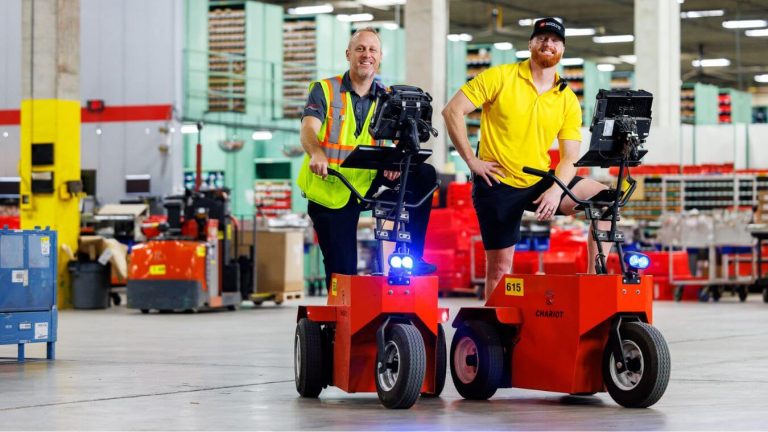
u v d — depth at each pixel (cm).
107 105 3706
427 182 837
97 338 1552
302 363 853
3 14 3797
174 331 1698
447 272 2900
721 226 2677
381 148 798
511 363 857
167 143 3650
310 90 878
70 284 2394
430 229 2942
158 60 3678
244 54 3953
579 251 2852
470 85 884
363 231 3102
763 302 2695
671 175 3278
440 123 3369
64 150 2388
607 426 708
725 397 869
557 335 822
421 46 3366
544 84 884
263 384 962
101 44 3709
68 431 690
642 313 811
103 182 3709
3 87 3803
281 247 2464
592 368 818
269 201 4072
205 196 2267
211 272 2222
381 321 808
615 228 827
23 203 2388
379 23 4762
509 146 883
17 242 1195
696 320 1959
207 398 861
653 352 785
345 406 810
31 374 1056
